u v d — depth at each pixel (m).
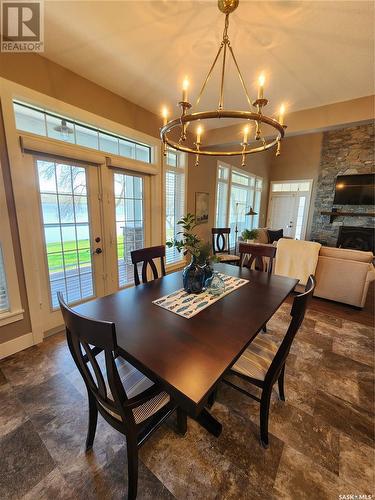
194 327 1.21
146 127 3.01
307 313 2.92
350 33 1.62
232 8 1.29
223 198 5.38
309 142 6.91
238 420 1.44
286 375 1.83
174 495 1.06
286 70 2.08
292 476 1.14
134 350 1.02
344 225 6.51
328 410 1.51
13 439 1.31
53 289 2.35
